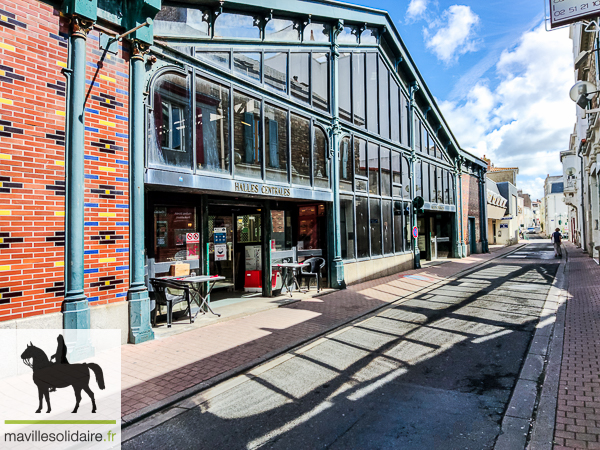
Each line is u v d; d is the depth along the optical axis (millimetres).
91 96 5590
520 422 3506
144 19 6129
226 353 5539
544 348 5527
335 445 3227
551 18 6398
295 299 9469
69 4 5223
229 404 4055
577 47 17438
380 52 13922
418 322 7242
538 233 86500
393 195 14805
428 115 18641
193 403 4090
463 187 22609
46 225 5031
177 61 6957
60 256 5164
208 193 8008
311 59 10695
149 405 3969
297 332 6609
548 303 8438
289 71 9906
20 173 4809
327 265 11180
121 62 6004
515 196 39406
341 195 11742
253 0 8500
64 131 5270
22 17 4859
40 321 4906
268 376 4789
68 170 5285
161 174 6477
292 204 11320
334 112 11305
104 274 5711
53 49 5168
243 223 10648
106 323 5680
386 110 14492
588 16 6113
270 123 9273
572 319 6891
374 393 4234
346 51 12086
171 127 6859
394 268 14469
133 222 6070
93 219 5582
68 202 5270
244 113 8562
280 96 9492
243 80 8391
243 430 3525
